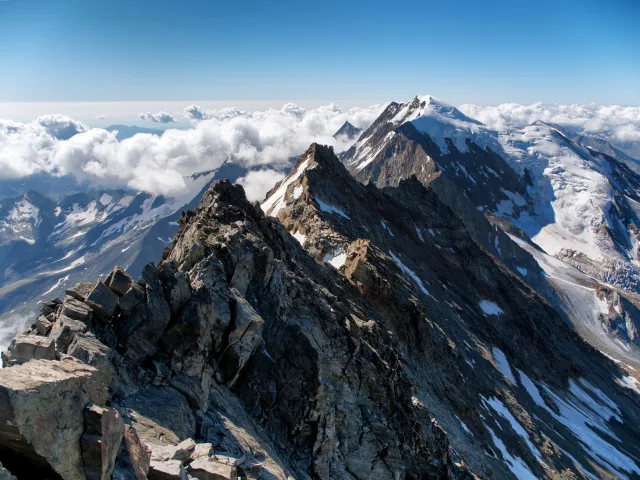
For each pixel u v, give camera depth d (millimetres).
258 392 29828
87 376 16344
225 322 27594
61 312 23328
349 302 56062
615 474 85188
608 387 147625
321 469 30078
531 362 122250
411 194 178500
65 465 14336
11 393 13188
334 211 103875
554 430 89000
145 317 25141
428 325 78750
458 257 160125
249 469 21859
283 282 37125
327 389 33000
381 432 34406
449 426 53688
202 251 33500
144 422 20594
